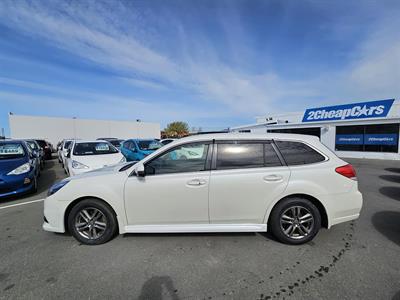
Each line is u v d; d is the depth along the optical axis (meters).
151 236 3.34
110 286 2.30
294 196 3.07
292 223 3.06
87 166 6.39
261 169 3.03
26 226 3.85
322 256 2.79
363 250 2.92
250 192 2.99
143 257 2.81
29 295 2.17
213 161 3.07
